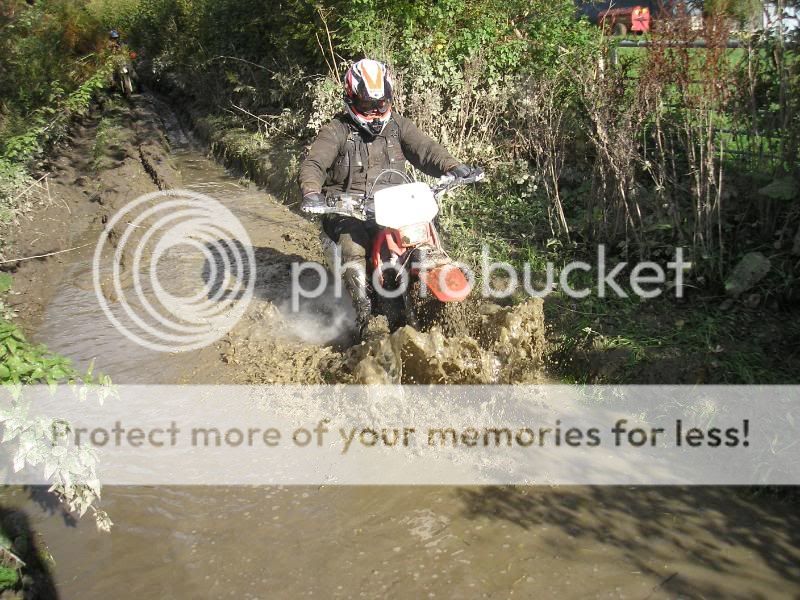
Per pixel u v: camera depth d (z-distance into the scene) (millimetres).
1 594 3377
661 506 3943
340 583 3529
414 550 3715
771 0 5543
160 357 5902
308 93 10828
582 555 3625
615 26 8875
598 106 6484
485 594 3412
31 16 14445
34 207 10234
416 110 7855
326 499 4133
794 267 5520
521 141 7633
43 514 4160
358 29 9477
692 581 3426
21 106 13062
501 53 8625
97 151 13422
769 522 3789
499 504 4023
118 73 21141
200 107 17594
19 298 7285
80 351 6078
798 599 3287
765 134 5754
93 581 3639
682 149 6789
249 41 14719
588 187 7168
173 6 19938
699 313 5473
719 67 5504
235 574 3629
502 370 5023
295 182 10180
